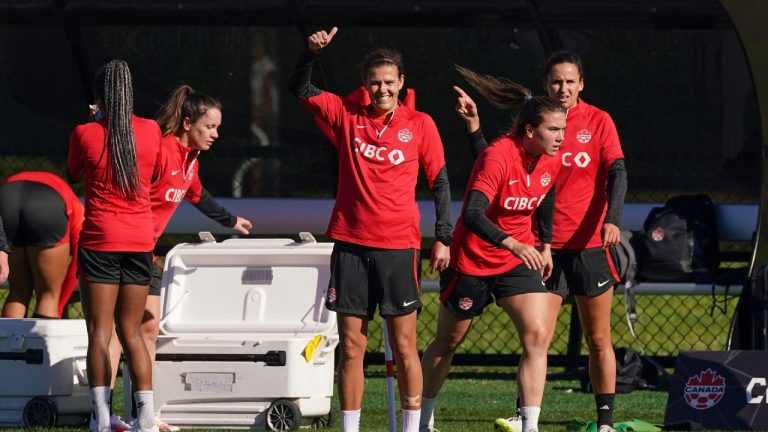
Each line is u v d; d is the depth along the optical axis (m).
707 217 32.81
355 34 34.50
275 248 25.52
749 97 34.53
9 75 35.47
